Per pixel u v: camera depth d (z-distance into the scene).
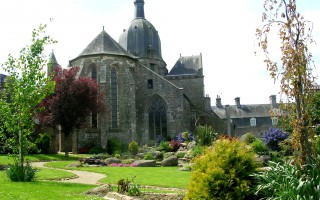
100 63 40.09
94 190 11.40
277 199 6.68
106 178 16.03
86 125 34.53
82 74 39.75
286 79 7.55
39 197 9.95
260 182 7.41
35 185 12.43
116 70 41.06
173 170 19.83
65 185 13.02
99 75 39.97
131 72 42.62
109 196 10.41
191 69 56.28
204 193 7.61
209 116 45.09
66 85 32.38
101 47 41.38
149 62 54.16
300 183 6.52
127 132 39.81
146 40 54.94
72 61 41.66
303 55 7.47
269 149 21.94
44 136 31.77
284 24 7.69
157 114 43.44
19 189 11.27
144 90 43.56
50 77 14.72
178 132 42.12
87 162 23.94
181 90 42.97
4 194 10.19
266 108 75.81
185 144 30.91
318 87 7.60
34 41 14.02
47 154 31.41
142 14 57.75
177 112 42.56
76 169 20.81
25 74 13.84
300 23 7.60
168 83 43.34
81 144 37.25
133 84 40.94
